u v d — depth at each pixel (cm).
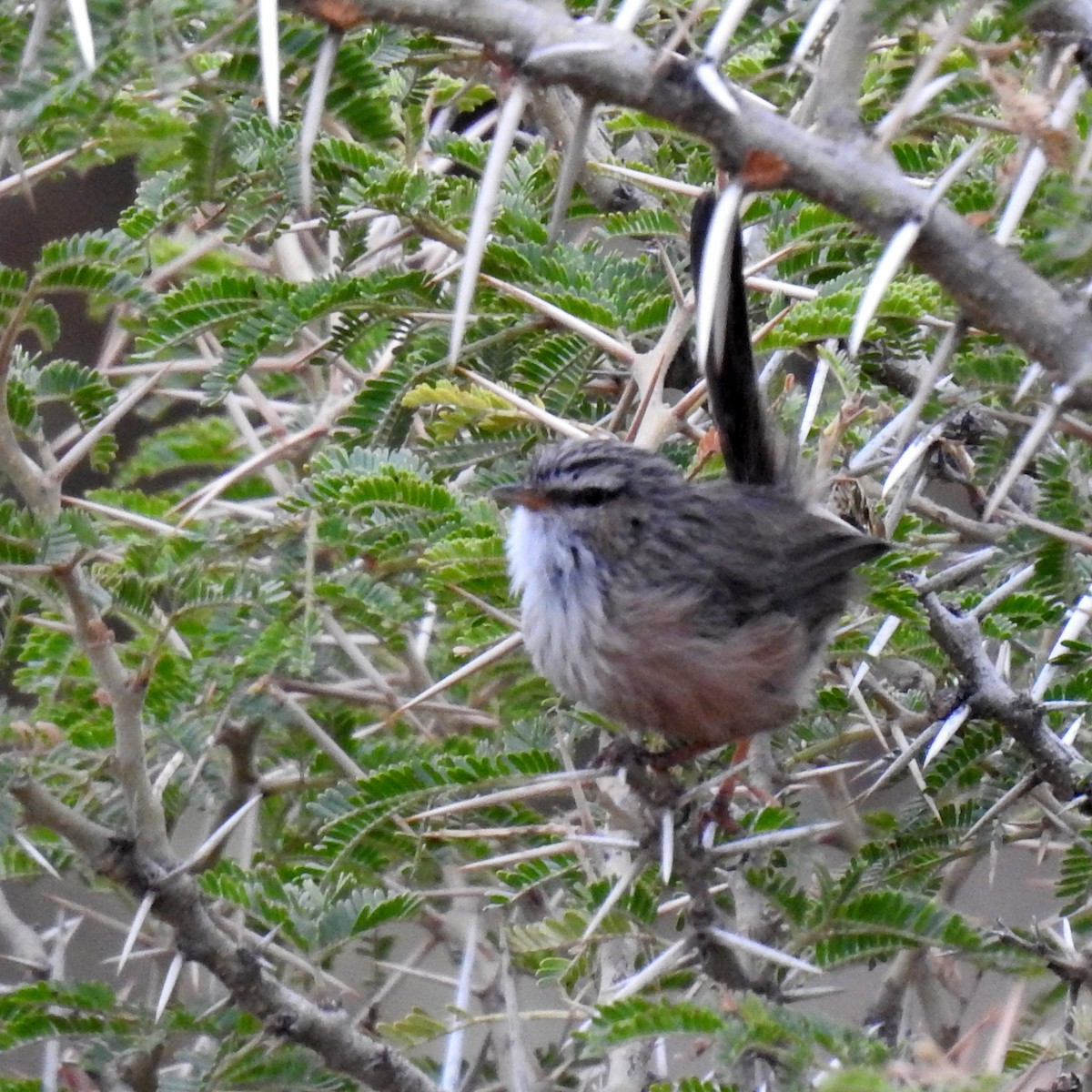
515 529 854
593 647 828
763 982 657
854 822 908
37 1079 736
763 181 465
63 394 855
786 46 788
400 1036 720
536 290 861
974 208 757
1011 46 498
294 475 1015
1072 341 458
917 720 823
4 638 730
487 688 977
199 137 735
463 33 471
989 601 748
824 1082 424
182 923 604
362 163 870
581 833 727
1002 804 727
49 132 741
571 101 954
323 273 999
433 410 998
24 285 695
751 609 827
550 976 678
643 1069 686
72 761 795
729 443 865
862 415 872
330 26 477
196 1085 659
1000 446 809
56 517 628
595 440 863
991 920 902
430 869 939
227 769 928
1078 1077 625
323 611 789
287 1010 624
